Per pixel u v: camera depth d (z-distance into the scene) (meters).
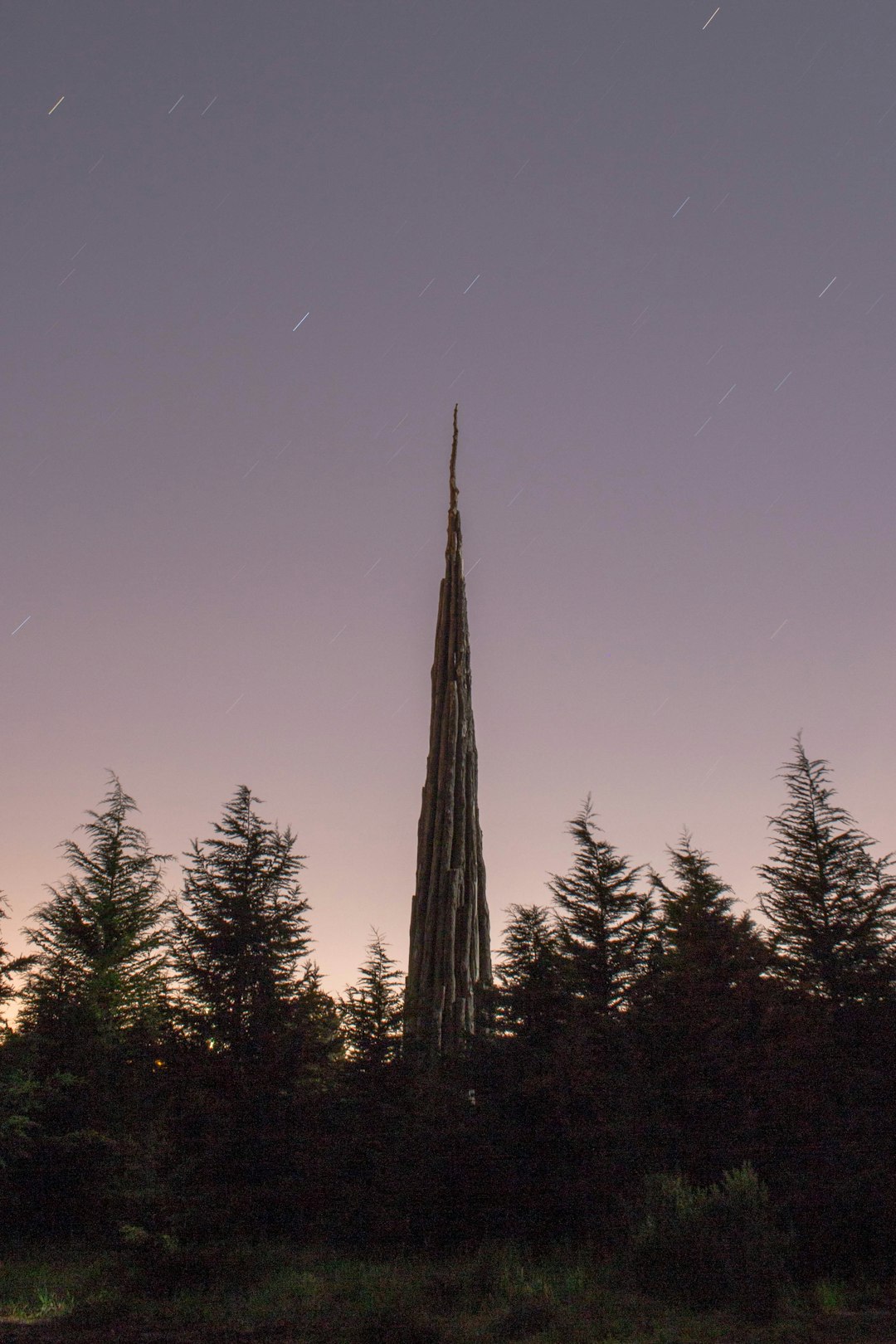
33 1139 28.02
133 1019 31.84
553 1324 16.11
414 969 42.56
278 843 27.86
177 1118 23.23
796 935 26.41
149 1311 18.25
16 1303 19.33
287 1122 24.72
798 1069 23.31
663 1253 18.23
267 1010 25.11
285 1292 19.73
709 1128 24.34
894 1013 23.70
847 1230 19.61
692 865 36.03
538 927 29.83
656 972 29.34
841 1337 14.71
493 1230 24.38
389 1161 26.22
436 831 45.16
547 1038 27.05
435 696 49.81
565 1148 24.52
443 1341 15.80
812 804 27.95
